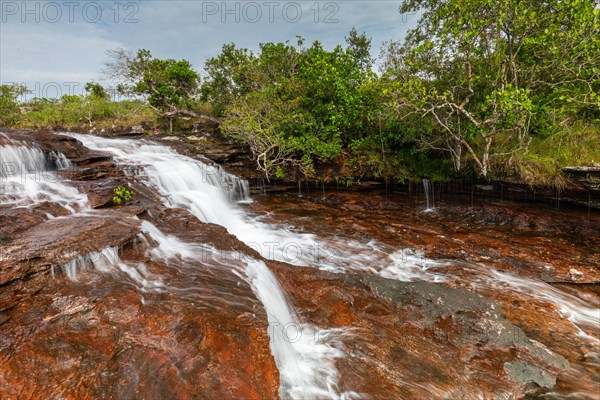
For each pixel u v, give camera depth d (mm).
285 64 15094
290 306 5359
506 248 7641
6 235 5129
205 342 3768
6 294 4016
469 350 4551
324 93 12273
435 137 11797
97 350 3555
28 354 3402
